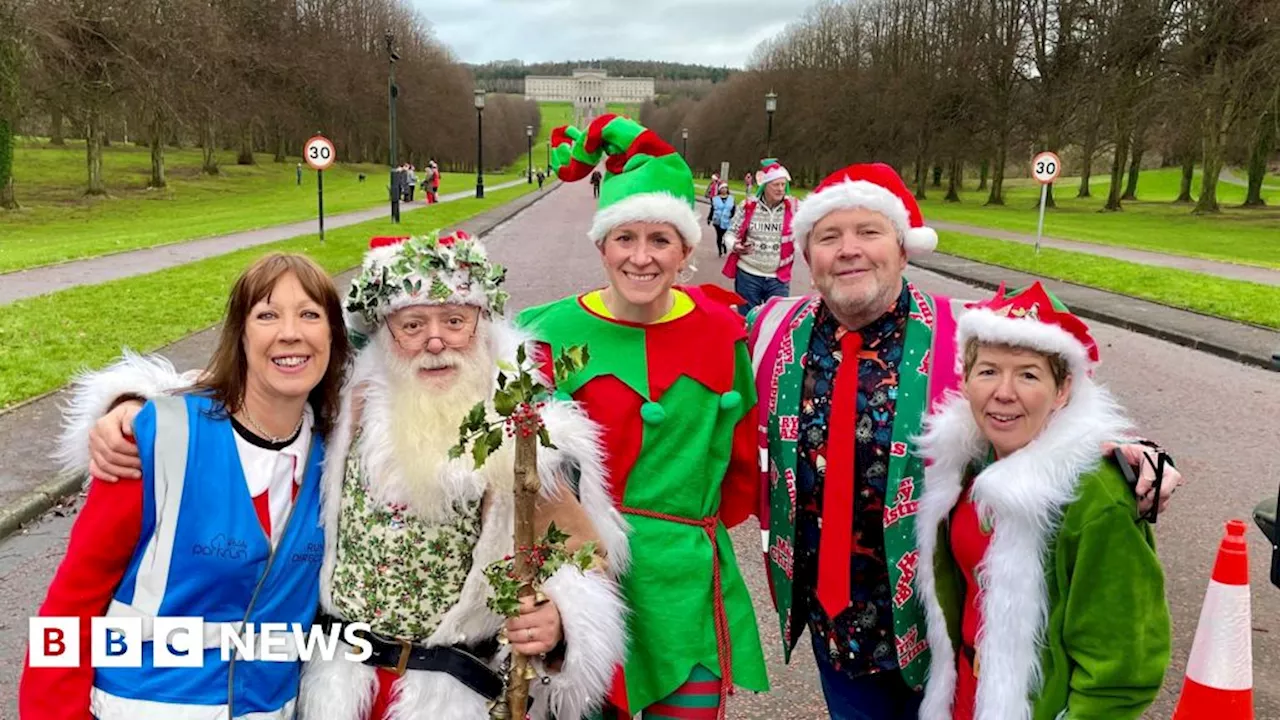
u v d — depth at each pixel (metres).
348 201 37.31
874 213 2.32
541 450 2.04
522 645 1.92
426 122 72.38
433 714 1.97
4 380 7.20
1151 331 10.99
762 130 67.50
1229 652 2.36
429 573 2.00
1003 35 42.16
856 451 2.33
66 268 14.44
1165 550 4.70
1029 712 1.93
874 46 52.56
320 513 2.02
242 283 1.92
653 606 2.29
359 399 2.06
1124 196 50.25
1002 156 44.03
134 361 2.04
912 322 2.38
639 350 2.42
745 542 4.97
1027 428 1.96
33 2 24.62
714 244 22.64
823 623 2.44
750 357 2.59
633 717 2.60
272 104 44.38
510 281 14.92
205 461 1.86
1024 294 1.98
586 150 2.78
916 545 2.29
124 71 28.38
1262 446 6.48
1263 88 28.92
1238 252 21.97
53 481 5.21
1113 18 35.81
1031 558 1.92
